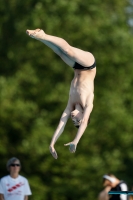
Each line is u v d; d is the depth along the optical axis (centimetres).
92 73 2678
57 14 6731
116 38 6800
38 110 6825
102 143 7100
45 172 6888
